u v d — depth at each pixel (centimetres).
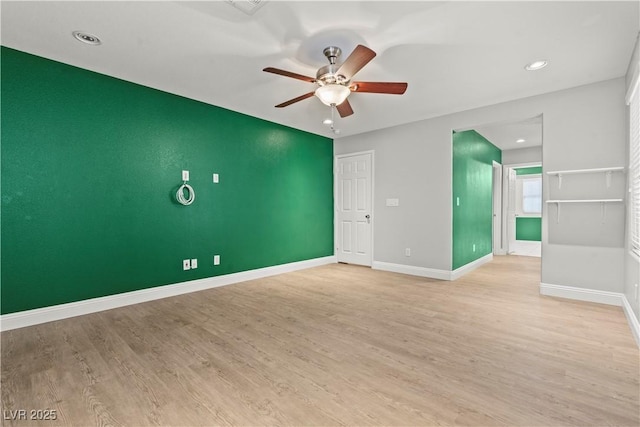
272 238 461
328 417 146
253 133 434
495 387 169
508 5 196
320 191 541
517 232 915
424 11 202
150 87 330
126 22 214
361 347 219
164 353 210
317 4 195
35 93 260
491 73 292
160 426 140
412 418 145
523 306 306
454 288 378
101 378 179
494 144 610
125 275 314
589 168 314
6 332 244
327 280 424
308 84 321
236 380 177
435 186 431
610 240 305
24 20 211
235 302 325
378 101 368
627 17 206
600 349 213
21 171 254
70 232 279
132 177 319
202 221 378
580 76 298
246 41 239
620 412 147
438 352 211
